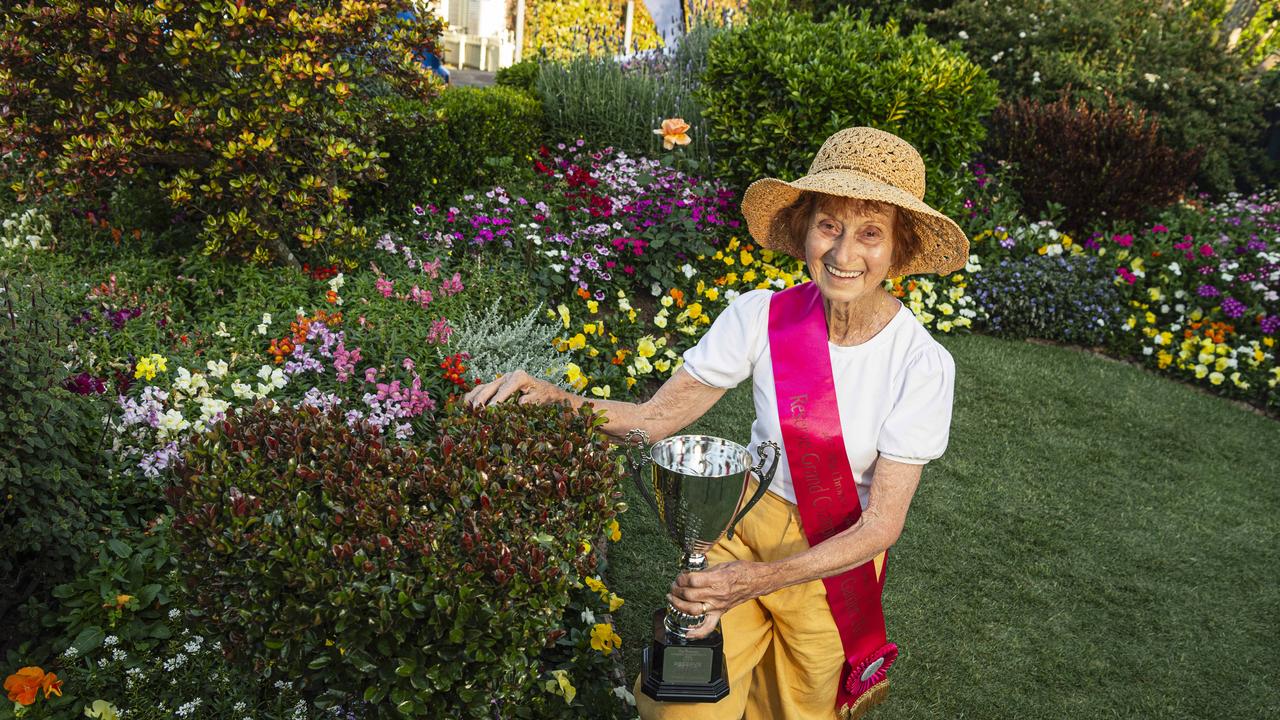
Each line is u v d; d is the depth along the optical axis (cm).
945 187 622
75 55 392
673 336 545
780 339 192
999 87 925
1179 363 618
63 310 359
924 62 599
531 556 170
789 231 204
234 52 394
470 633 163
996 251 691
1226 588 369
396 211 560
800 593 190
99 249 448
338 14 417
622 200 587
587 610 274
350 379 366
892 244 182
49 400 234
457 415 210
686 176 667
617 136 756
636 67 908
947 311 621
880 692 211
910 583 352
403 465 188
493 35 1465
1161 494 445
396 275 474
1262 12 1105
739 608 195
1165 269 689
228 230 432
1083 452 479
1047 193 763
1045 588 357
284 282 430
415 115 494
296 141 441
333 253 461
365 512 171
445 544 171
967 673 303
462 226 539
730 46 630
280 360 359
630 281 570
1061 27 920
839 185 166
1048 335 645
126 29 377
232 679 229
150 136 399
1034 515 412
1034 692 297
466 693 171
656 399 215
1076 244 722
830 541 171
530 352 426
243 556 172
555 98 768
